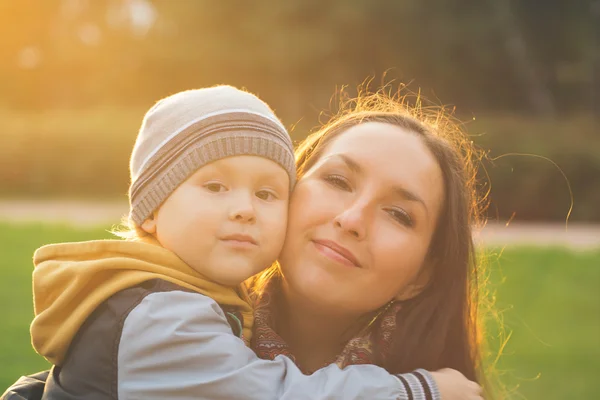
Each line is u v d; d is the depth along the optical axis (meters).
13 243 9.02
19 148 17.50
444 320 2.14
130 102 30.03
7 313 5.79
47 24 33.16
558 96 26.39
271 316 2.00
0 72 33.00
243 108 1.89
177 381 1.66
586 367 5.16
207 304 1.74
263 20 24.95
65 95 33.00
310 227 1.91
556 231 13.14
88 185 17.52
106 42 31.19
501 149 15.01
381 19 24.31
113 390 1.70
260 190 1.88
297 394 1.68
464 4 24.97
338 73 24.91
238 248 1.81
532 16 25.86
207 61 25.95
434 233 2.10
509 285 7.53
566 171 14.91
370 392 1.75
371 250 1.89
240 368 1.68
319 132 2.34
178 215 1.82
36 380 2.00
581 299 7.12
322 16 24.70
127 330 1.70
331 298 1.88
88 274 1.77
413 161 1.98
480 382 2.32
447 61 25.22
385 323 2.08
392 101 2.58
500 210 14.97
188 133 1.85
